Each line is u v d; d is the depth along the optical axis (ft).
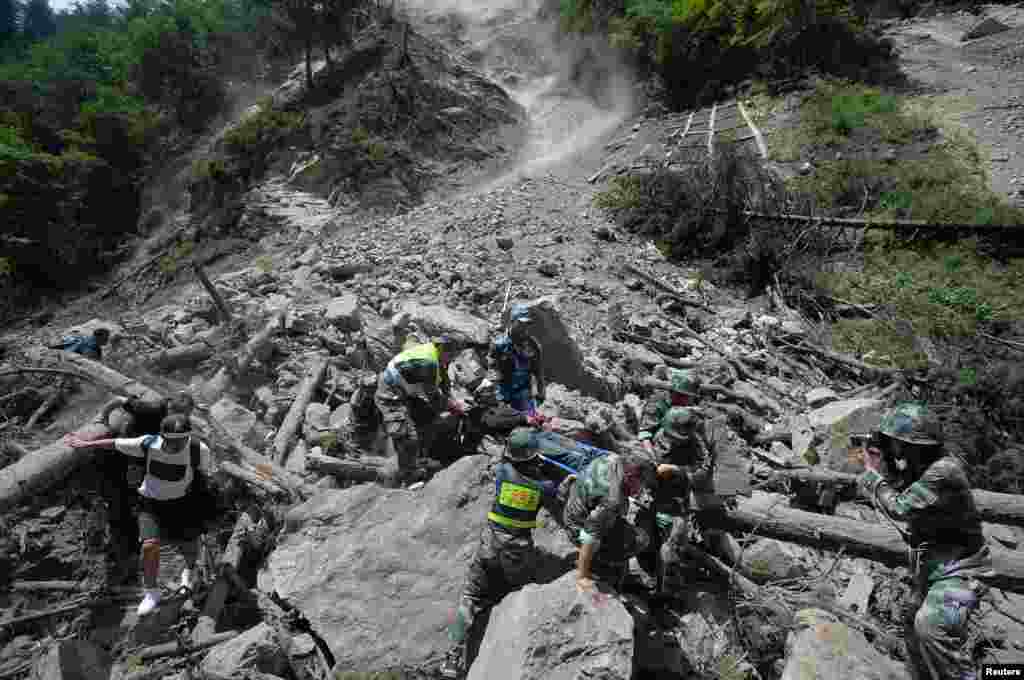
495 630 9.80
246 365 22.54
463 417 15.47
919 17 86.43
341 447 17.56
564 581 10.10
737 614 11.70
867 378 27.37
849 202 42.50
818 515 14.14
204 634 11.85
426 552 12.09
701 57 74.43
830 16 65.00
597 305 31.04
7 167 117.60
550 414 17.37
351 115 82.79
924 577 9.88
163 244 94.12
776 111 58.49
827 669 9.46
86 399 21.75
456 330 20.04
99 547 14.38
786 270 35.83
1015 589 12.34
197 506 12.92
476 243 37.60
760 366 27.89
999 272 33.58
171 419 12.25
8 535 13.98
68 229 120.26
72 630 12.50
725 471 13.19
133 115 147.84
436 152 82.53
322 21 92.58
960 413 23.66
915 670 10.45
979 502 15.60
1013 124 47.62
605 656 8.81
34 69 168.96
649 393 22.66
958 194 39.83
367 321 25.12
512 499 10.63
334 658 10.91
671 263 39.86
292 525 12.85
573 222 43.42
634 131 71.97
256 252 70.85
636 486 10.57
